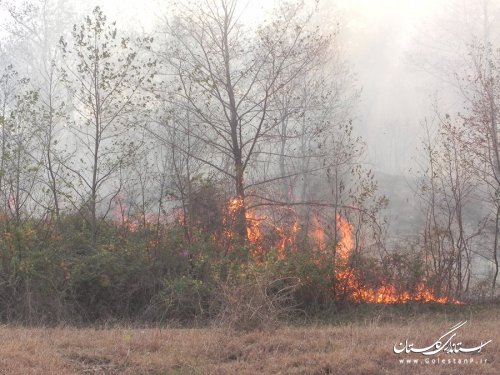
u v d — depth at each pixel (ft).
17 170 45.96
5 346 27.22
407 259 50.75
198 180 52.95
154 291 44.14
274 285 39.37
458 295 51.98
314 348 28.48
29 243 43.62
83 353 26.81
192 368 25.52
